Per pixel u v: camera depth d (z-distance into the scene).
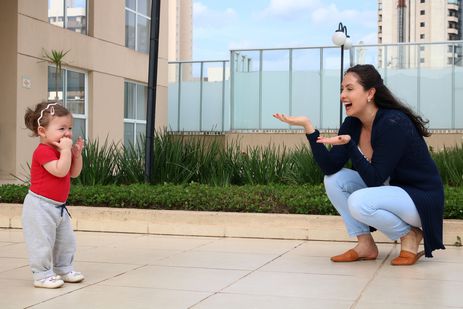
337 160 5.14
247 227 6.71
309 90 19.89
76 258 5.38
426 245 4.94
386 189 4.91
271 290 4.11
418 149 4.92
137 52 19.11
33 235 4.17
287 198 7.04
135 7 19.30
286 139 19.88
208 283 4.34
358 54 19.58
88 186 8.13
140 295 3.96
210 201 7.12
